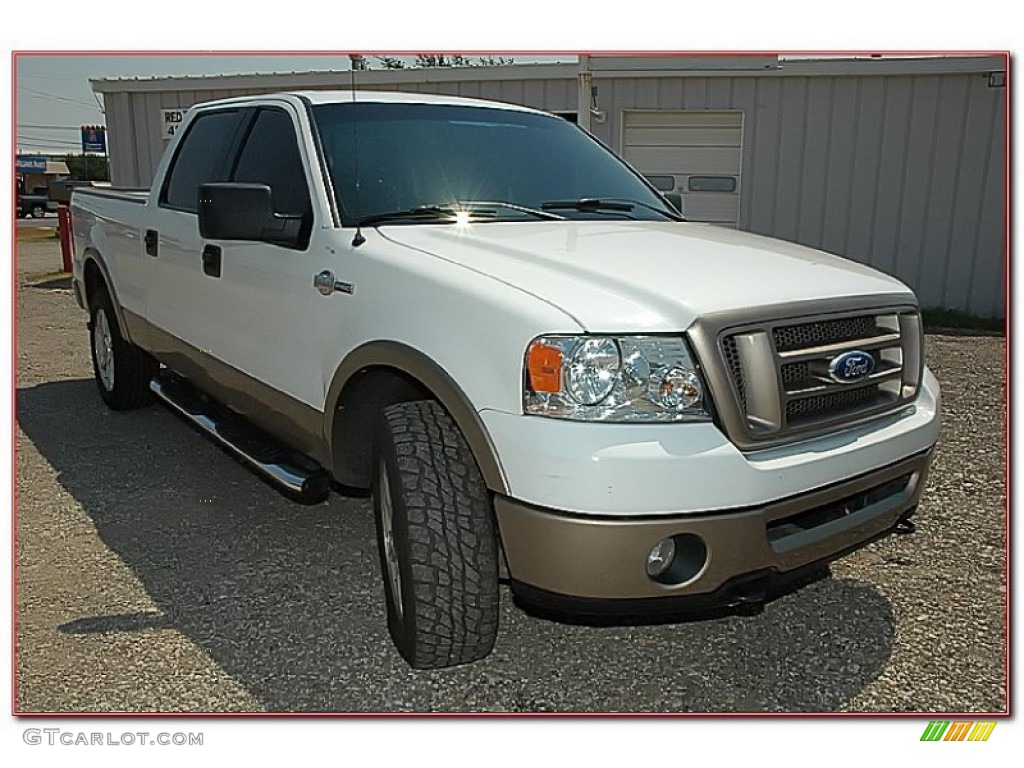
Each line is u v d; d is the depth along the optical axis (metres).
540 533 2.40
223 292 4.00
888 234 11.27
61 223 14.82
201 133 4.62
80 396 6.50
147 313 5.02
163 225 4.66
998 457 5.30
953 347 9.27
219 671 2.93
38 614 3.29
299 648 3.06
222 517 4.21
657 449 2.33
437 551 2.63
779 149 11.35
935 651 3.11
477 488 2.67
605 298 2.49
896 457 2.84
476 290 2.62
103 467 4.90
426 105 4.00
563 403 2.37
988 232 10.91
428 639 2.68
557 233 3.21
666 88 11.46
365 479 3.37
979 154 10.77
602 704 2.79
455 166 3.71
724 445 2.40
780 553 2.54
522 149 3.96
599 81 11.60
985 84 10.58
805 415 2.65
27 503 4.37
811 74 10.96
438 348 2.65
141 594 3.44
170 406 4.73
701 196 11.73
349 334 3.06
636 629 3.23
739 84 11.27
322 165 3.49
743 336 2.46
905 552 3.91
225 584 3.53
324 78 12.82
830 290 2.75
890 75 10.80
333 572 3.64
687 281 2.61
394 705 2.77
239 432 4.05
